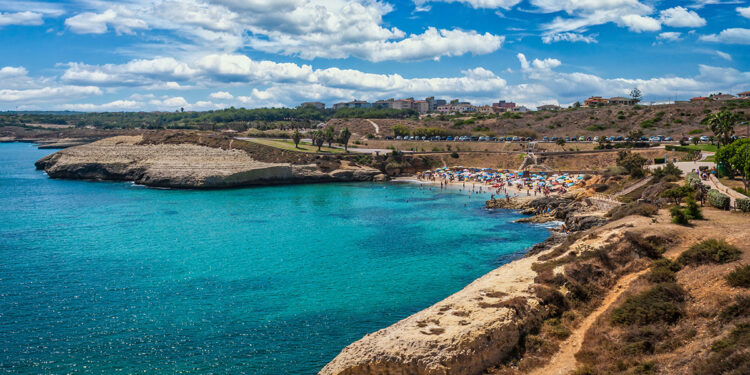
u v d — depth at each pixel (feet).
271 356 135.95
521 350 118.01
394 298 179.01
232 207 375.25
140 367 130.11
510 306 129.39
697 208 192.75
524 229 293.84
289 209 367.04
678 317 116.26
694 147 498.28
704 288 124.47
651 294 126.41
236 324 156.35
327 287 190.90
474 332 116.26
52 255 233.55
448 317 126.11
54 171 557.74
